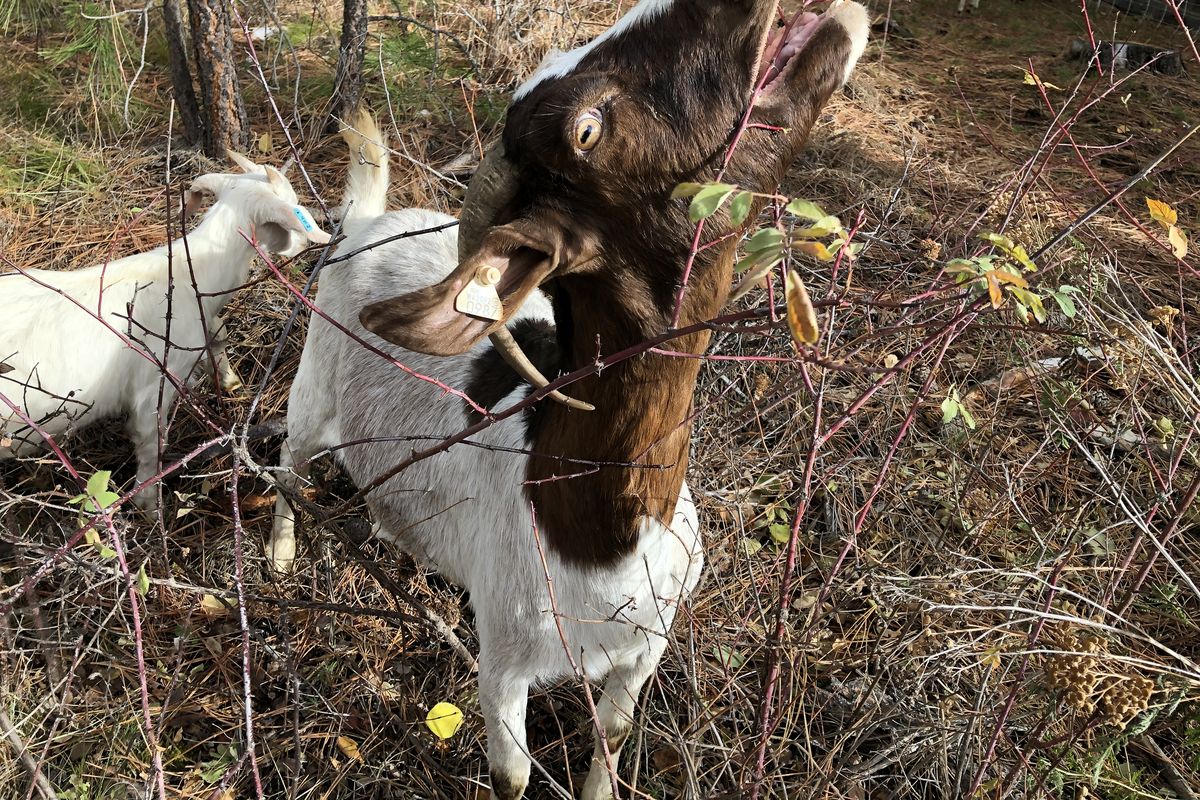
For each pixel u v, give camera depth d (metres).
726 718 1.56
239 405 2.21
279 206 2.06
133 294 1.93
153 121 3.04
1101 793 1.48
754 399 1.86
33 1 3.28
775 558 1.78
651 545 1.14
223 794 1.32
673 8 0.91
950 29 4.22
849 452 1.99
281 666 1.67
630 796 1.51
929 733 1.50
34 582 1.20
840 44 0.94
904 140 3.21
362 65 2.96
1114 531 1.80
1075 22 4.28
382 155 2.00
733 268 1.02
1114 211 2.89
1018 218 2.24
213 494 2.01
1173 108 3.53
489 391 1.40
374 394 1.61
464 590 1.83
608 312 1.00
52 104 3.02
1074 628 1.28
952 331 1.32
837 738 1.49
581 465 1.08
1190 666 1.32
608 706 1.44
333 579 1.80
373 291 1.70
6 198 2.62
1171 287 2.56
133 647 1.68
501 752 1.37
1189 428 1.81
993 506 1.87
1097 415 2.00
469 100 3.12
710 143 0.92
